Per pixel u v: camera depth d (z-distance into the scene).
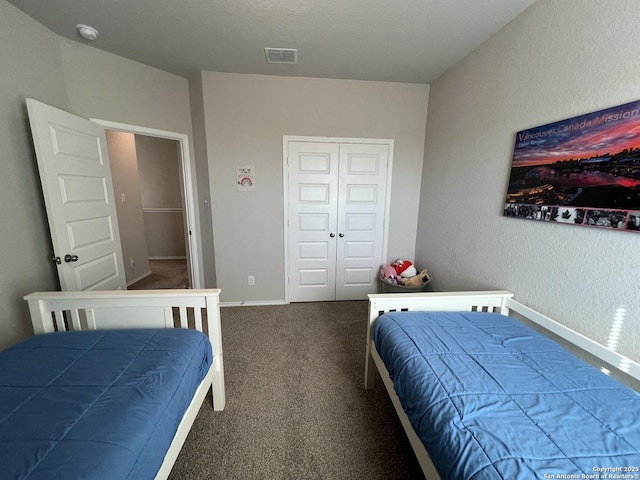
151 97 2.69
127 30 2.05
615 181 1.21
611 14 1.21
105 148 2.38
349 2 1.72
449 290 2.62
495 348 1.33
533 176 1.64
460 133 2.43
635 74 1.14
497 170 1.96
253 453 1.42
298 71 2.76
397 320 1.61
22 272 1.84
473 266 2.26
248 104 2.89
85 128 2.14
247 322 2.85
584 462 0.76
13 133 1.78
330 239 3.29
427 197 3.08
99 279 2.28
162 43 2.24
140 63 2.58
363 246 3.34
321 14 1.84
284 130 2.99
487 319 1.65
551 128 1.51
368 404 1.75
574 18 1.39
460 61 2.43
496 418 0.91
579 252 1.39
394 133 3.12
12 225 1.78
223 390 1.69
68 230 1.97
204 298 1.58
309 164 3.10
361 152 3.12
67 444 0.78
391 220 3.31
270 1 1.72
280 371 2.07
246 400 1.78
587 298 1.36
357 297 3.45
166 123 2.83
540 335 1.48
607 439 0.83
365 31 2.03
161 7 1.79
